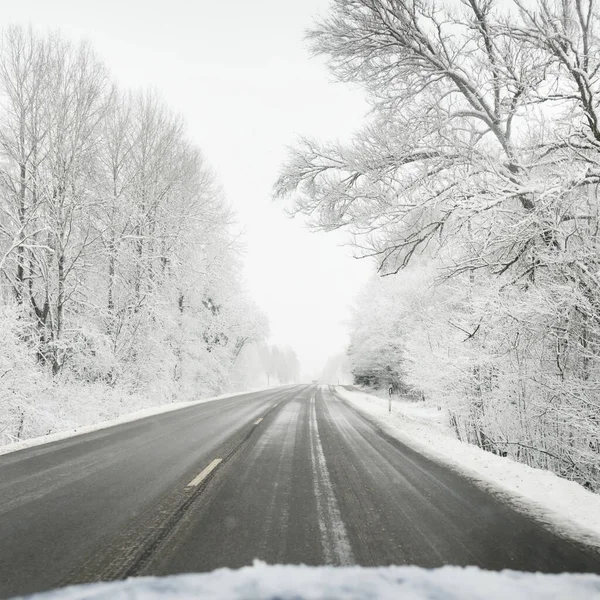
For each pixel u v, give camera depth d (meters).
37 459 6.92
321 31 8.95
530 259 8.20
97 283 20.70
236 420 12.49
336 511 4.44
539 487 5.75
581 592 2.65
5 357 12.58
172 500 4.73
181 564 3.08
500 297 8.82
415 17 8.08
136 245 20.94
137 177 20.50
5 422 12.40
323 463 6.86
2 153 15.54
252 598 2.38
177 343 25.83
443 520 4.26
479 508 4.71
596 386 7.77
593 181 6.84
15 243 14.51
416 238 9.55
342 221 9.66
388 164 8.90
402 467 6.78
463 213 7.31
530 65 7.96
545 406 8.66
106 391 17.42
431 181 8.42
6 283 17.05
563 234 7.29
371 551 3.39
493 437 11.45
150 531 3.79
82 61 16.64
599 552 3.51
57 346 15.95
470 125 8.61
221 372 30.06
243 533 3.76
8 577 2.87
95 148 17.75
